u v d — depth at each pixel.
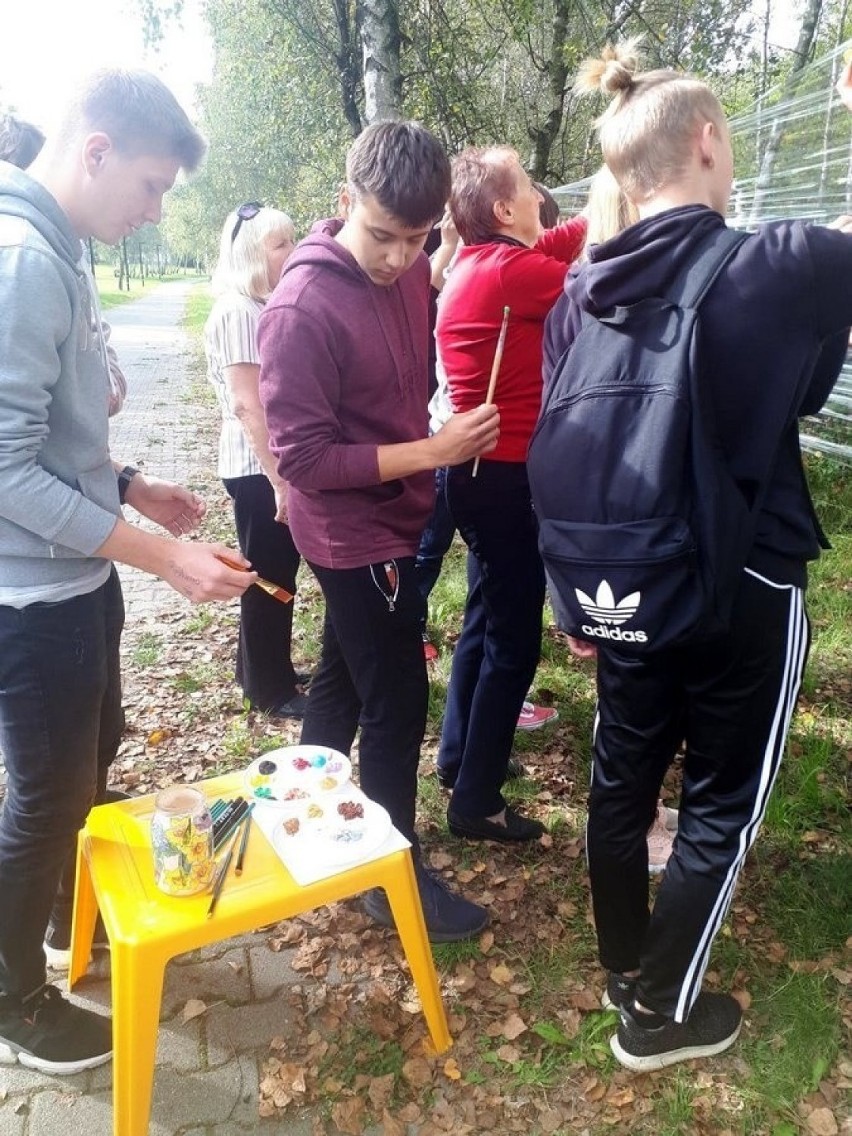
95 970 2.23
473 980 2.20
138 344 19.95
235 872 1.84
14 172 1.55
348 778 2.16
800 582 1.68
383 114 7.05
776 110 5.88
